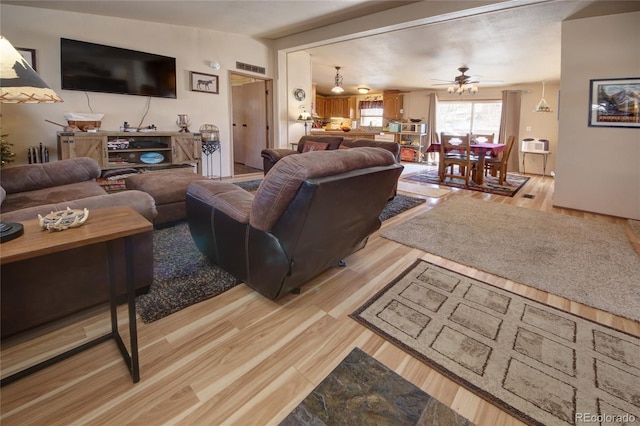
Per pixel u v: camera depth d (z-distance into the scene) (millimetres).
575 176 4242
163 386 1312
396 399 1267
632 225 3594
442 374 1396
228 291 2043
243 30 5480
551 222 3670
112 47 4410
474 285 2170
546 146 7590
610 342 1606
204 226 2123
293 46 5840
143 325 1688
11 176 2584
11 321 1453
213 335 1628
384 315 1812
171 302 1877
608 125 3959
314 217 1568
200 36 5324
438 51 5613
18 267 1426
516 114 8320
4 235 1070
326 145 5180
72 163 2984
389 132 9914
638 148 3830
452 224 3521
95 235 1141
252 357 1483
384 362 1463
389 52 5879
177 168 5047
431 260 2570
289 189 1480
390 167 1930
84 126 4188
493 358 1489
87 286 1653
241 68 5902
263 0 4047
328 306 1901
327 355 1503
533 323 1759
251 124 7148
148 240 1823
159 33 4887
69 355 1435
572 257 2662
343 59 6676
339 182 1530
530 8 3719
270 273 1751
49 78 4031
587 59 3973
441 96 9570
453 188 5605
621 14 3719
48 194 2488
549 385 1338
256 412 1204
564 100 4184
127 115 4730
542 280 2250
